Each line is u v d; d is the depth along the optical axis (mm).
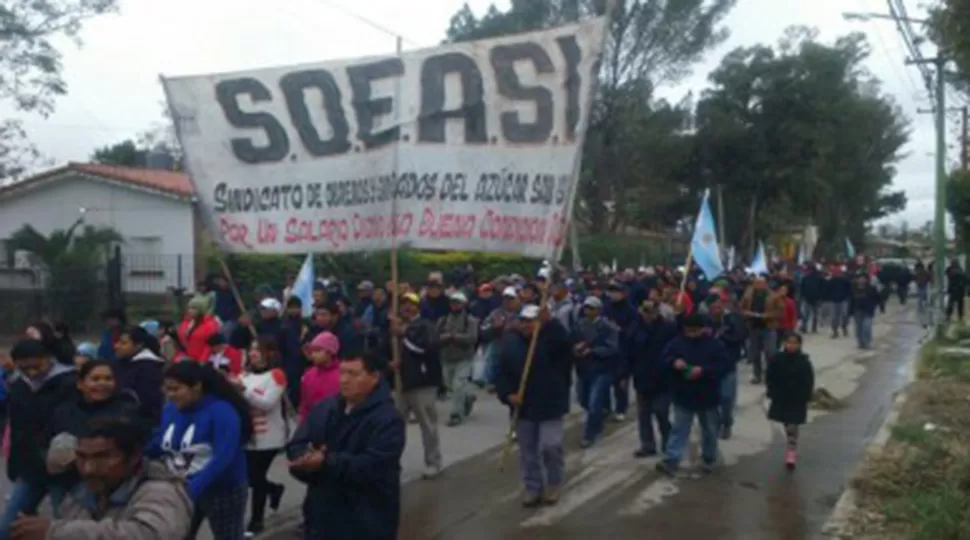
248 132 9383
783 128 54094
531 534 8898
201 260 31531
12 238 28594
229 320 16984
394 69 9352
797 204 56719
